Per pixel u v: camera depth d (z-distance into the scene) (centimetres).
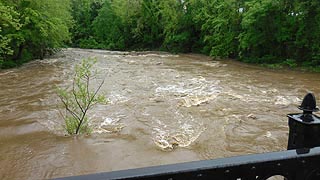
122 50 4206
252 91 1415
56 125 947
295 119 200
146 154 745
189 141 824
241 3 2541
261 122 974
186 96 1305
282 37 2217
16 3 2267
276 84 1582
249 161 153
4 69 2061
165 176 140
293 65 2112
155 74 1891
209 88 1474
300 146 198
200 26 3341
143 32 4200
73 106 981
